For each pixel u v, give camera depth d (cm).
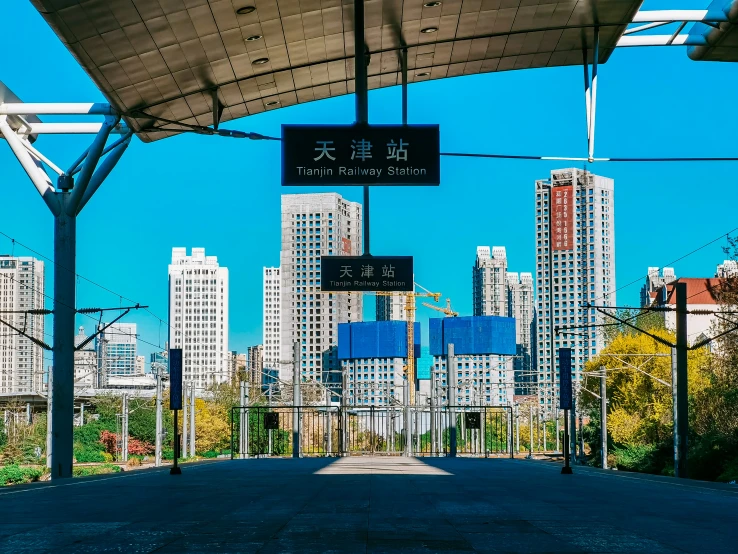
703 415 5391
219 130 2847
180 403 2842
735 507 1435
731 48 2806
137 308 3309
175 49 2517
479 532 1042
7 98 2912
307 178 2286
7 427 7544
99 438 9794
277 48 2681
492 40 2850
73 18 2203
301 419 6078
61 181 3048
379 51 2886
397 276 2733
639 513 1306
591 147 2694
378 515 1255
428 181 2298
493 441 9769
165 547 909
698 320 9606
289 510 1345
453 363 5959
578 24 2714
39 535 1023
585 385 7869
